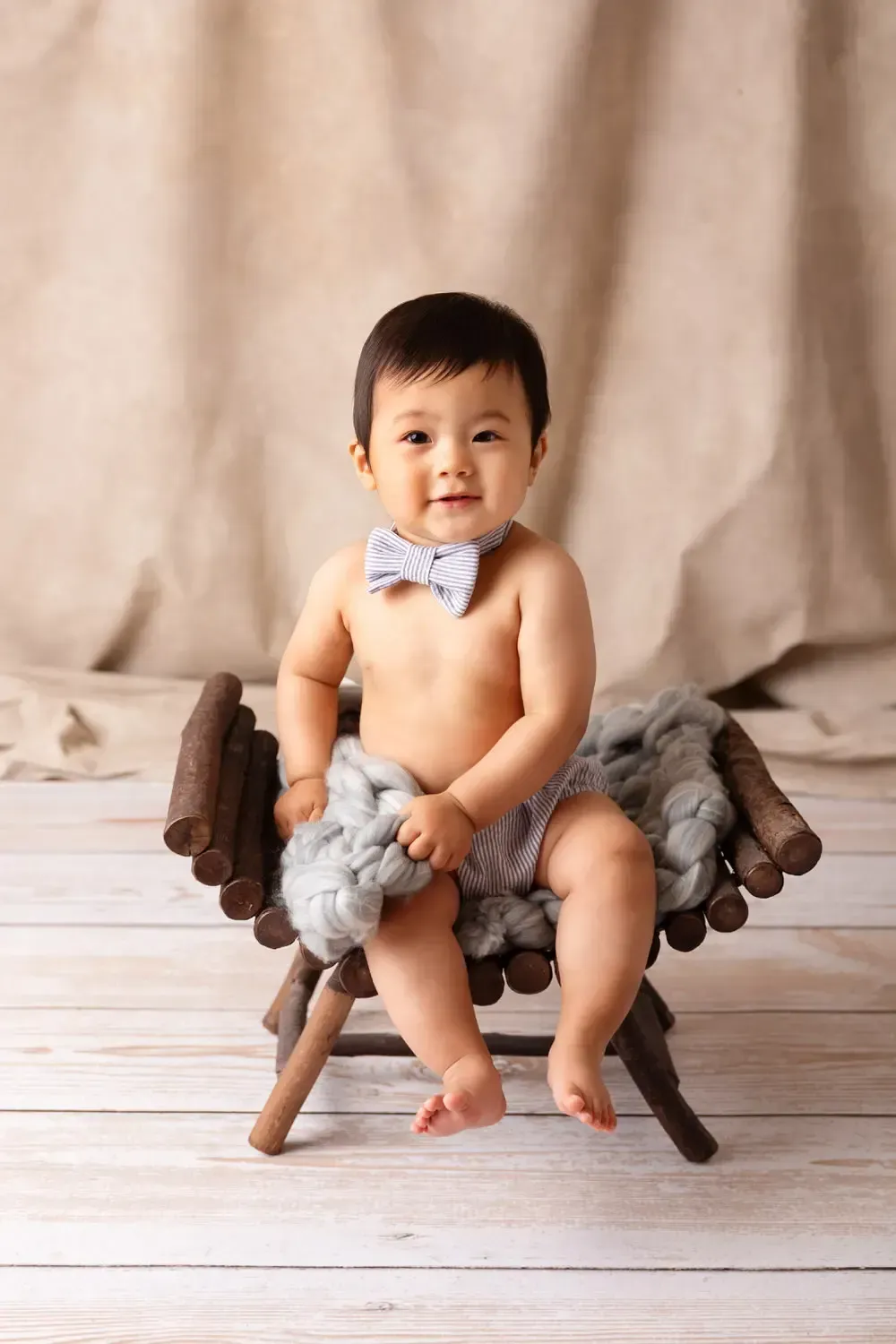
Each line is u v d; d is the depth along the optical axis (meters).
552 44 2.33
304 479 2.60
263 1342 1.14
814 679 2.64
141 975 1.73
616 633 2.61
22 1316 1.17
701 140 2.40
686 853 1.32
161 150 2.42
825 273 2.47
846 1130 1.43
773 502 2.53
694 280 2.46
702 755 1.50
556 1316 1.17
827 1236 1.27
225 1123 1.44
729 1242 1.26
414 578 1.35
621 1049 1.35
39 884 1.96
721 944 1.82
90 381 2.56
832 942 1.82
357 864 1.21
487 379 1.28
